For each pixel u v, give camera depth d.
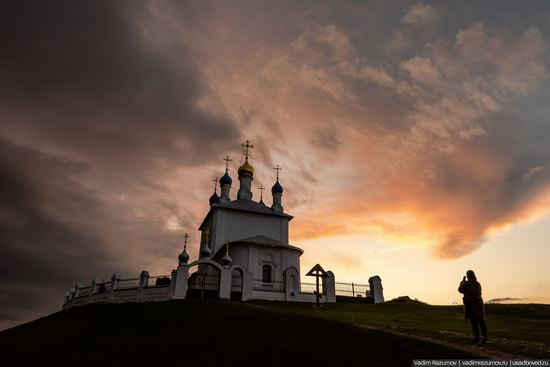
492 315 23.17
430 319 21.30
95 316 25.81
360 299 34.69
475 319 13.09
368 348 12.48
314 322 16.25
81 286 35.50
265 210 44.12
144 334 19.23
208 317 20.23
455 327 17.61
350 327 14.85
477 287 13.41
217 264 29.77
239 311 20.61
